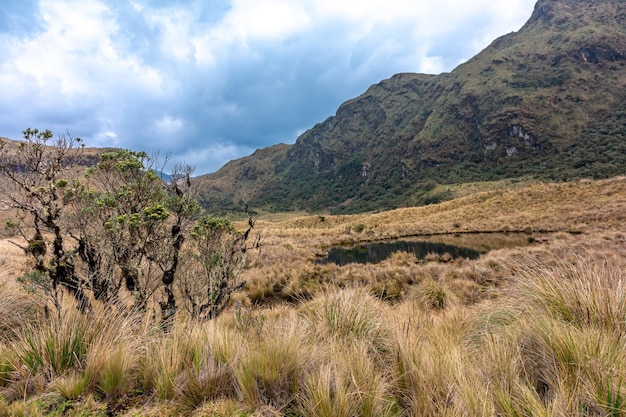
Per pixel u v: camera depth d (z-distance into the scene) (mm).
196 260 5246
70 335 2637
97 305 4109
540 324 2664
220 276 5453
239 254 5977
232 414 2037
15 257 8812
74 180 4574
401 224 43000
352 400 2057
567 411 1703
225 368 2471
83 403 2154
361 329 3686
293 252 22234
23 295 4133
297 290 10219
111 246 4387
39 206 4363
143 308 4273
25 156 4340
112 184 4898
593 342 2234
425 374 2287
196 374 2357
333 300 4352
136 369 2594
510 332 2871
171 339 2932
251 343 2994
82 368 2496
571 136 167375
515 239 22844
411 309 5531
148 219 4285
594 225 23141
